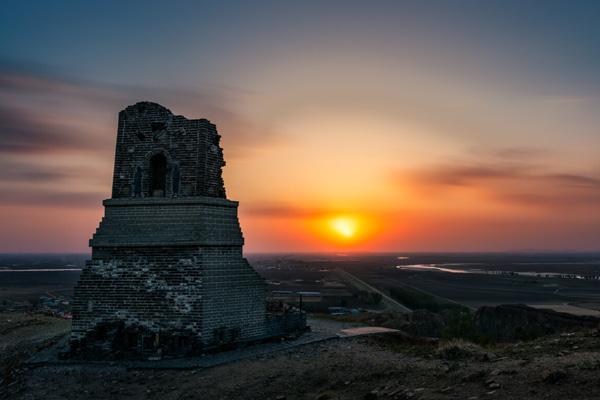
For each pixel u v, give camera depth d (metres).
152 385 15.84
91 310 19.94
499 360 13.54
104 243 20.38
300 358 17.48
